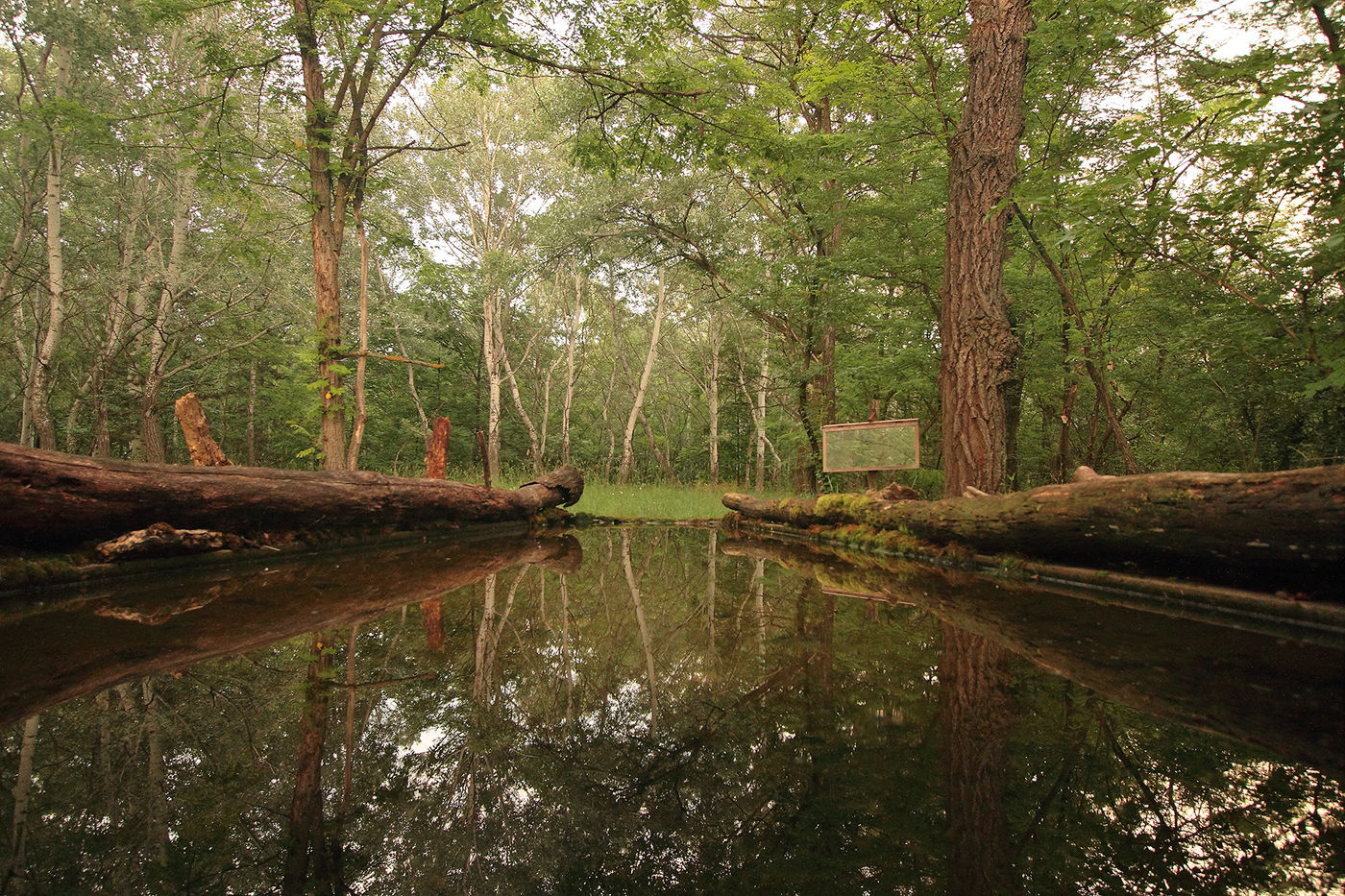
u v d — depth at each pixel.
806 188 10.38
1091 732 1.88
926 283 9.62
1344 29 5.11
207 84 11.70
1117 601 3.84
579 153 9.23
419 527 7.45
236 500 5.18
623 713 2.16
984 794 1.54
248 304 14.55
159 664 2.55
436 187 19.70
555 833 1.42
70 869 1.27
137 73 11.26
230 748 1.85
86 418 14.21
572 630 3.31
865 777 1.65
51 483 4.04
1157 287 6.37
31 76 10.45
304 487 5.73
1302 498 3.00
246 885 1.22
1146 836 1.35
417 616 3.55
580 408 30.45
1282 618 3.24
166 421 15.73
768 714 2.11
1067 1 6.79
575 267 17.19
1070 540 4.37
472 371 23.98
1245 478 3.28
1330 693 2.18
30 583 3.89
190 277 12.49
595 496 13.02
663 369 30.16
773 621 3.48
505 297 20.80
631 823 1.46
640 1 7.95
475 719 2.10
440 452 8.80
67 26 10.12
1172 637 2.96
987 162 5.80
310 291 15.51
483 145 19.31
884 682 2.39
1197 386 6.98
